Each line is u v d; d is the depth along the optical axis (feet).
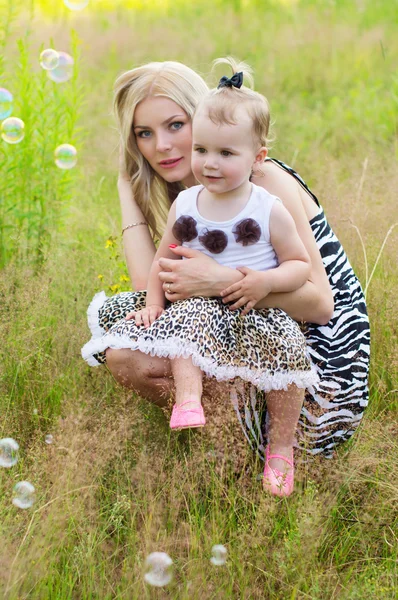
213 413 8.87
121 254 13.61
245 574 7.66
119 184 10.80
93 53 28.30
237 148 8.48
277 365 8.44
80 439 8.58
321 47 26.99
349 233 13.01
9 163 13.56
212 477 8.54
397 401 10.05
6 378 10.46
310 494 8.11
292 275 8.64
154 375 8.90
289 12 32.37
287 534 8.18
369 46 26.66
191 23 32.50
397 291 11.26
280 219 8.70
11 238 12.95
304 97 23.86
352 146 19.47
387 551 8.13
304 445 9.16
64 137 14.48
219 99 8.54
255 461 9.04
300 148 19.47
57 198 13.96
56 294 12.12
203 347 8.32
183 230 8.93
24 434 9.76
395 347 10.41
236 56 27.45
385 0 31.68
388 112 20.59
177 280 8.73
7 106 12.78
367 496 8.62
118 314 9.47
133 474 8.61
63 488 8.11
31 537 7.70
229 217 8.78
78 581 7.69
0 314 10.97
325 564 7.99
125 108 10.11
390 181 15.01
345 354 9.28
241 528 8.20
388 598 7.27
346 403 9.25
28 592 7.28
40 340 10.84
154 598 7.45
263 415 9.19
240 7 33.65
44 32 29.01
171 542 7.97
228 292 8.54
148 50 28.99
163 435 9.32
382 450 9.00
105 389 10.31
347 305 9.47
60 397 10.29
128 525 8.29
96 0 36.91
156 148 9.96
